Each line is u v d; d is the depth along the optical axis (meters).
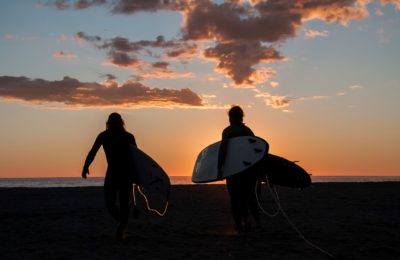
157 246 6.21
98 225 8.45
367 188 20.86
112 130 6.77
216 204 12.94
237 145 7.30
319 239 6.71
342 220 8.98
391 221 8.80
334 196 15.52
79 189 22.45
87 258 5.42
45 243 6.51
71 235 7.25
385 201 13.43
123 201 6.64
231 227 8.14
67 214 10.35
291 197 15.09
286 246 6.17
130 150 6.87
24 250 5.97
